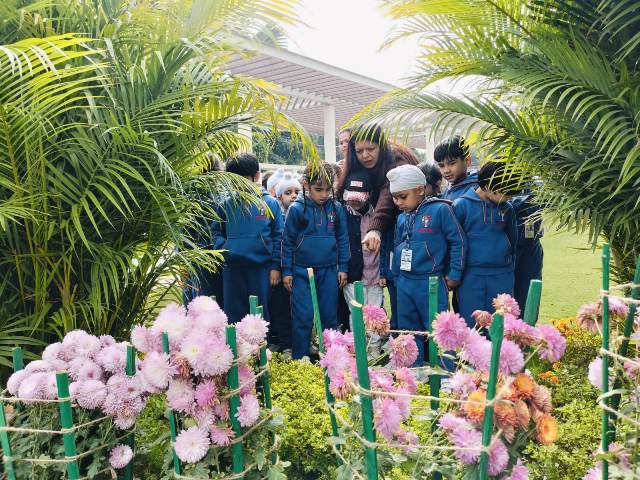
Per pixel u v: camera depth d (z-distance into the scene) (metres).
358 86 9.49
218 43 2.18
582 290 5.47
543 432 0.93
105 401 1.28
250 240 3.21
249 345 1.25
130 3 2.18
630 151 1.92
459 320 1.00
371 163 3.28
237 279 3.29
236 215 3.21
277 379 2.32
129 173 1.86
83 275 2.09
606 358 1.03
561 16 2.32
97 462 1.27
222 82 2.16
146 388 1.22
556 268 6.91
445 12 2.47
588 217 2.16
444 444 1.06
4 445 1.23
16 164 1.85
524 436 0.98
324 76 8.46
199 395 1.17
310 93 10.06
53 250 2.02
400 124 2.54
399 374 1.08
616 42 2.28
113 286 1.92
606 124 2.10
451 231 2.78
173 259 2.28
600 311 1.12
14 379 1.31
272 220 3.37
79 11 2.06
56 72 1.54
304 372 2.39
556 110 2.25
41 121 1.84
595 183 2.23
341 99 10.89
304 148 2.60
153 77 2.10
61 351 1.42
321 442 1.70
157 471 1.64
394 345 1.15
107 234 2.16
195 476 1.18
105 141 2.00
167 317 1.25
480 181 2.80
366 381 0.95
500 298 1.14
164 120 2.14
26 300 2.04
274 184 4.70
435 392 1.16
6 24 1.92
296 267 3.23
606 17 2.00
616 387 1.08
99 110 2.01
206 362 1.13
